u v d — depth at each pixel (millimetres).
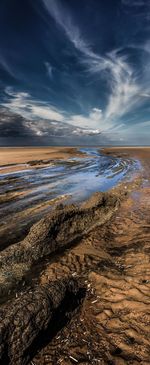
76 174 17938
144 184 12750
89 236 6207
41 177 16516
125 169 20453
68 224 6109
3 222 7582
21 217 8023
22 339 2613
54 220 5742
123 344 2721
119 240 5875
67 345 2812
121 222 6992
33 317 2787
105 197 7758
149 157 33625
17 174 17969
